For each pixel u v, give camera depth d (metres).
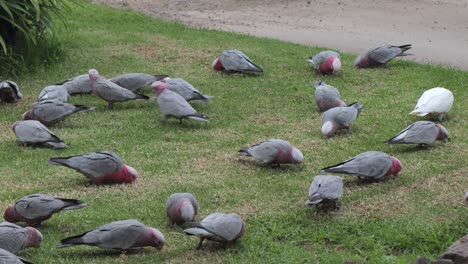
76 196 10.35
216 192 10.47
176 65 16.45
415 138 11.62
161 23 20.42
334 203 9.90
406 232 9.30
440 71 16.09
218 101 14.28
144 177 10.99
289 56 17.23
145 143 12.28
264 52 17.52
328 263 8.60
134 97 13.69
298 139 12.43
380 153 10.69
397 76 15.80
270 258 8.74
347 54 17.66
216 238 8.83
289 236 9.34
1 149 12.03
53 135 11.99
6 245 8.57
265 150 11.12
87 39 18.17
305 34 20.14
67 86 14.45
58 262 8.62
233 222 8.83
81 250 8.96
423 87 15.07
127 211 9.90
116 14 21.08
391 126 12.96
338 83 15.37
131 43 18.00
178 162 11.52
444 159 11.52
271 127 13.00
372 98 14.47
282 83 15.34
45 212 9.28
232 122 13.26
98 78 13.68
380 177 10.60
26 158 11.70
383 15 22.42
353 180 10.80
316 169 11.27
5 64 15.70
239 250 8.93
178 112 12.71
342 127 12.59
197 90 14.39
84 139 12.42
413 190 10.44
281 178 10.92
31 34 16.23
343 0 24.22
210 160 11.60
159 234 8.87
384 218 9.67
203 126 13.03
